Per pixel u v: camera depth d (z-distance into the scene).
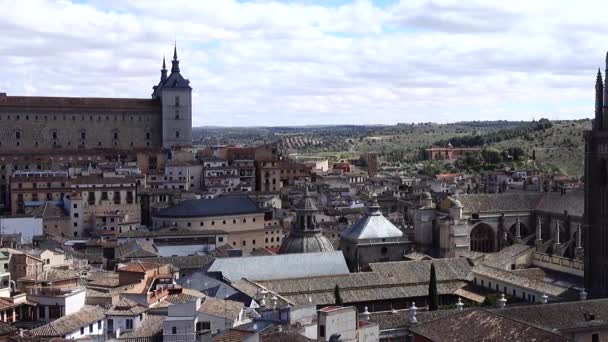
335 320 109.00
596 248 196.12
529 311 131.75
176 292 145.12
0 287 144.50
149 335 117.44
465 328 112.25
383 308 193.12
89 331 120.94
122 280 153.00
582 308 135.38
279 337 100.38
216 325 121.62
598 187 196.75
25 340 108.31
